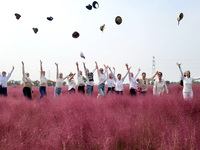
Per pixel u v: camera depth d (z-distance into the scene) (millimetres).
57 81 9633
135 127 3102
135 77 8906
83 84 9867
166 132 2967
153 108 4406
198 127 3242
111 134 2840
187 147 2539
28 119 3678
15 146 2486
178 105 4730
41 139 2748
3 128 3047
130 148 2662
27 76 9375
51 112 4277
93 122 3207
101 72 9461
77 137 2766
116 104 5254
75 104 4730
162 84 7840
